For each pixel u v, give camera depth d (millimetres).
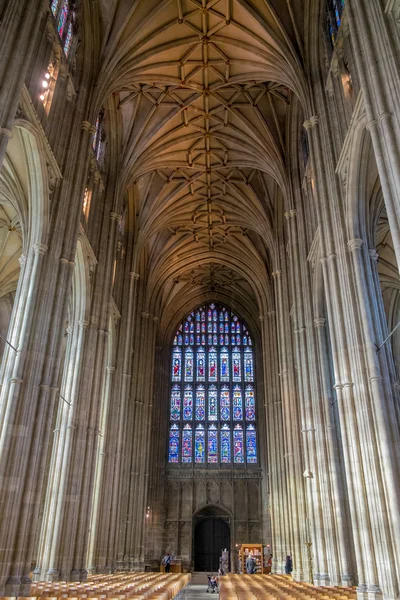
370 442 13414
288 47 21219
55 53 17438
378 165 11703
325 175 18188
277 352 34531
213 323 46719
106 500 23656
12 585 12242
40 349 15172
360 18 13453
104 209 24562
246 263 39406
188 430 42094
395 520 11820
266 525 38031
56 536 17328
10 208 22047
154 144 28078
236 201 33938
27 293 15492
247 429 41938
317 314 21375
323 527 18531
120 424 26344
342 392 15039
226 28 22594
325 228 17391
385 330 14766
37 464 14227
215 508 39625
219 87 25703
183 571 37094
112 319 26875
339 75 18016
